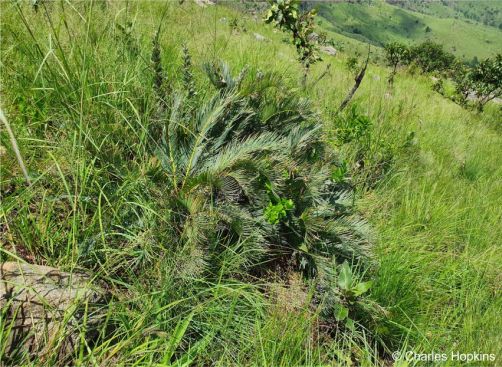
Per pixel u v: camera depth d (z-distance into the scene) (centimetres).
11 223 207
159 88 288
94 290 187
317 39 498
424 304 265
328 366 204
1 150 232
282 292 248
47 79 258
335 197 293
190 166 257
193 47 433
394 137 487
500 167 596
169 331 195
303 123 298
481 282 296
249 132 291
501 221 402
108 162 243
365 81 838
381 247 286
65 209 227
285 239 271
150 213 229
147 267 219
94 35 304
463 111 1229
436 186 420
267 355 202
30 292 171
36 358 156
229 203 243
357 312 238
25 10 320
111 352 166
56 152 238
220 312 210
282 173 262
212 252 226
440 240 325
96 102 252
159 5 511
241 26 933
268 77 279
